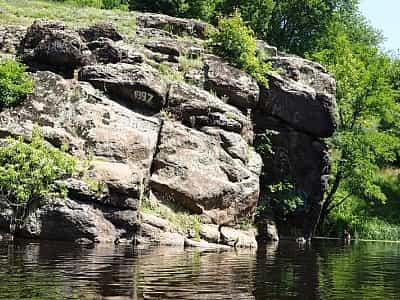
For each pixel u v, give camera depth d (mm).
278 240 27203
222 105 24594
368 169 37469
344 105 38656
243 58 27625
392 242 36562
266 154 28375
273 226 27219
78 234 18047
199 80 25766
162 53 26531
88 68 22906
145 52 25906
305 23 50125
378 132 39188
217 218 22172
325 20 49906
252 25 48188
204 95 24328
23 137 19688
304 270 15672
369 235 39719
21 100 20969
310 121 28562
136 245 18609
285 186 28359
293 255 20312
